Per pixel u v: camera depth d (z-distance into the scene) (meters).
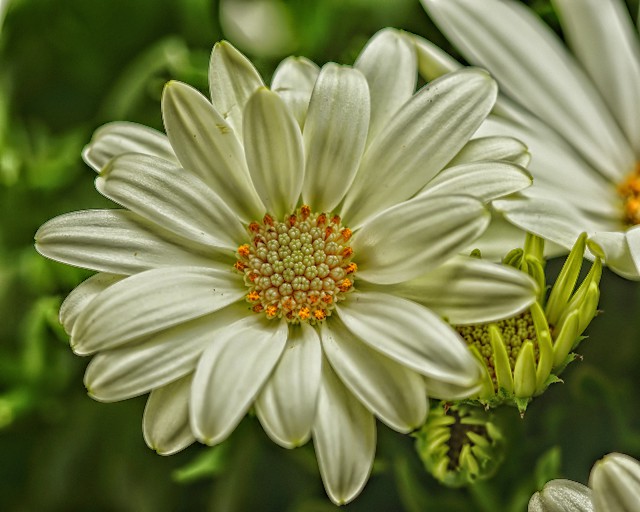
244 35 0.31
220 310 0.28
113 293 0.27
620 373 0.30
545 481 0.29
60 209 0.31
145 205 0.28
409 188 0.28
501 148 0.28
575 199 0.30
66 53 0.32
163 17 0.32
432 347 0.27
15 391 0.31
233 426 0.27
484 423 0.29
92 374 0.27
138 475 0.31
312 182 0.28
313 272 0.28
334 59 0.31
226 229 0.28
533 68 0.30
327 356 0.27
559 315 0.28
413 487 0.30
